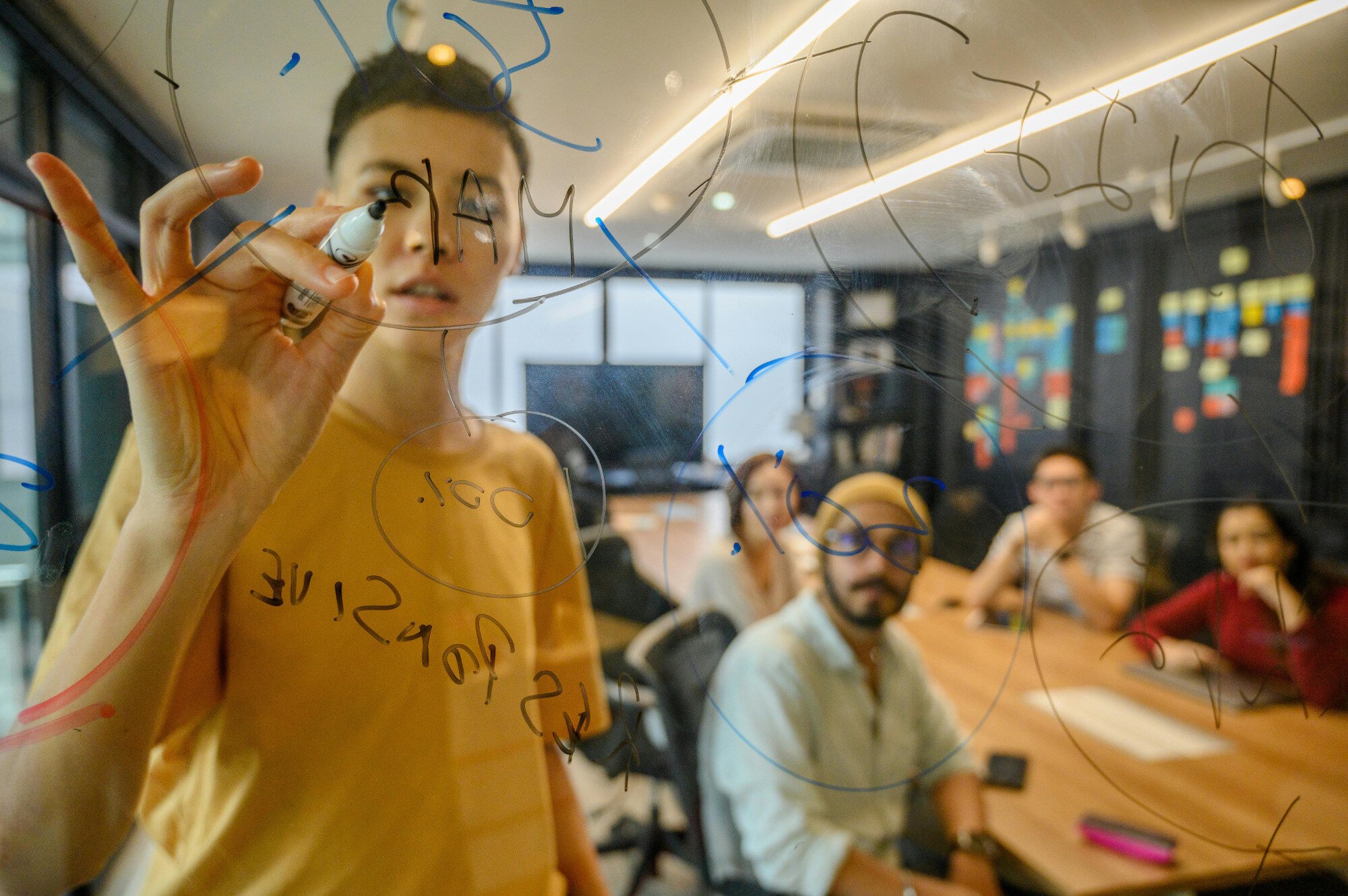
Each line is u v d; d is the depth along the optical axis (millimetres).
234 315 274
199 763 305
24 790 271
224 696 302
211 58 276
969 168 361
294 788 308
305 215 270
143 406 266
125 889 296
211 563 281
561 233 314
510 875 331
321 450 302
